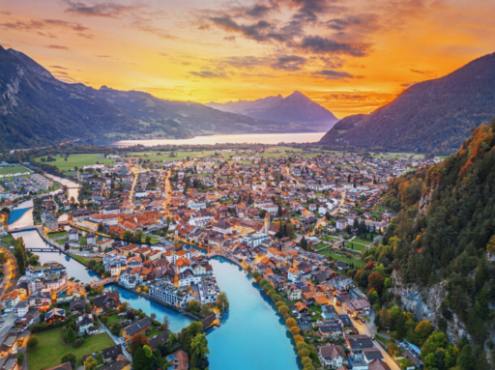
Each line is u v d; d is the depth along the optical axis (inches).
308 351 7573.8
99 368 7027.6
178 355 7431.1
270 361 7736.2
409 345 7593.5
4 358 7313.0
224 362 7711.6
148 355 7062.0
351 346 7662.4
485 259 7111.2
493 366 6254.9
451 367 6628.9
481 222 7741.1
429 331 7500.0
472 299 7032.5
